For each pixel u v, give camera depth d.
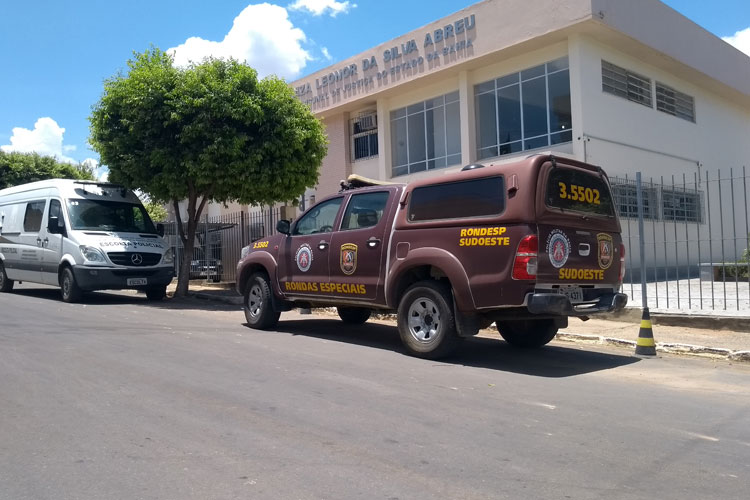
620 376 6.85
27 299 14.16
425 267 7.69
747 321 9.07
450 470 3.96
